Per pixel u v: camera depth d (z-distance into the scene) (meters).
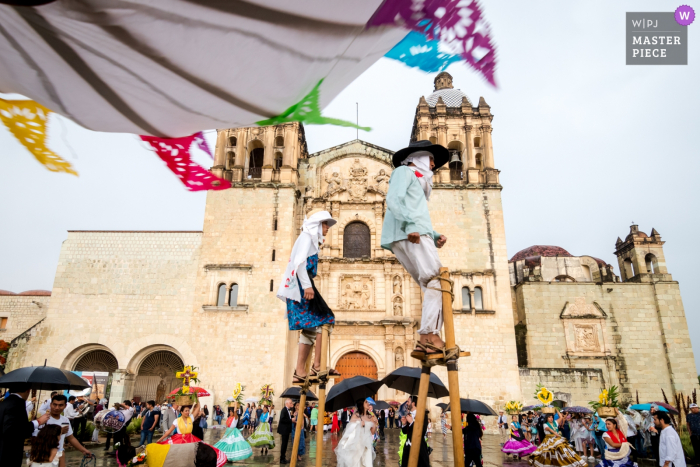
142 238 39.19
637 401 36.94
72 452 18.78
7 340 43.66
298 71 2.88
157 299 37.41
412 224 4.11
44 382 11.16
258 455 20.08
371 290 41.00
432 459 19.64
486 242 40.28
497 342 37.41
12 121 3.23
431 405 36.28
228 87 2.99
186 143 3.95
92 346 36.59
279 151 42.84
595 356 41.78
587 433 21.59
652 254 47.72
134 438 22.92
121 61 2.68
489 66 2.59
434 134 44.28
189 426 9.47
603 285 44.12
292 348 39.47
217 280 37.75
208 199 40.16
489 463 18.66
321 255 41.62
